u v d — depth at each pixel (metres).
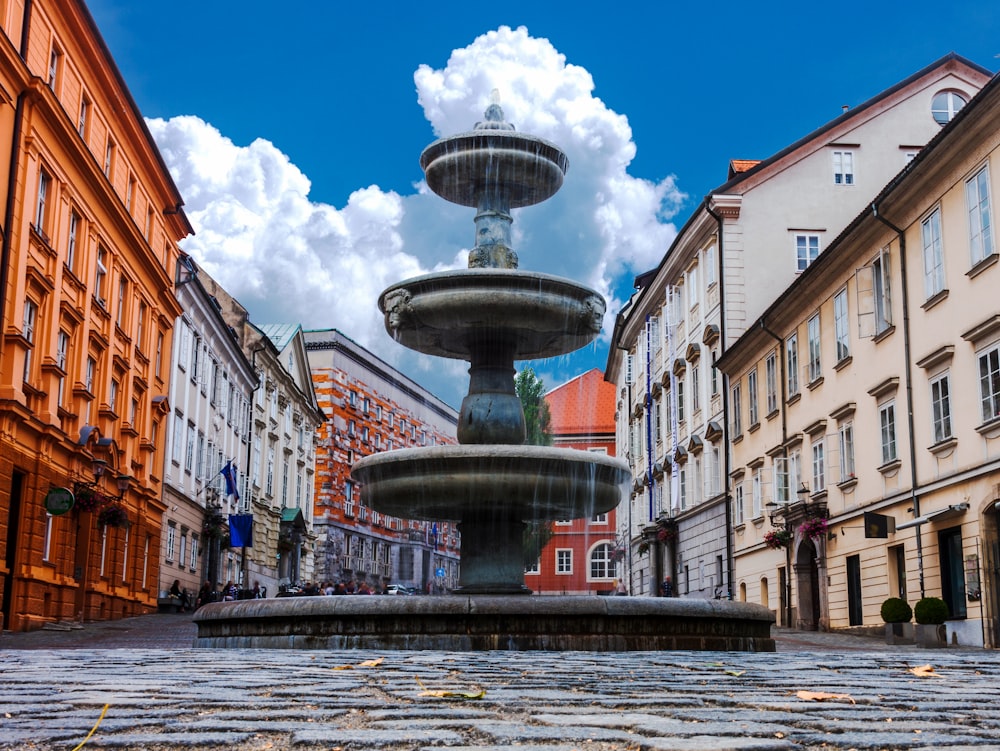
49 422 26.56
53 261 27.19
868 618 27.81
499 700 5.40
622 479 13.84
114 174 33.16
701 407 44.00
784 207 40.09
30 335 26.33
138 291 36.25
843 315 29.94
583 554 60.59
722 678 7.23
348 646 11.61
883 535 25.55
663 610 12.04
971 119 21.69
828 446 30.72
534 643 11.56
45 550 27.30
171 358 41.25
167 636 22.78
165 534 41.31
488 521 14.04
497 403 14.18
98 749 3.79
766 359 36.31
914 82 40.56
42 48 26.14
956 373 23.31
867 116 40.47
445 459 13.03
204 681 6.47
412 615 11.56
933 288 24.55
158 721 4.45
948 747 3.87
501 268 13.74
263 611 12.02
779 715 4.86
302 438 70.62
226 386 52.16
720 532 41.09
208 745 3.88
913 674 8.05
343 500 74.31
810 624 32.47
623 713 4.92
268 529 61.78
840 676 7.64
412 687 6.16
